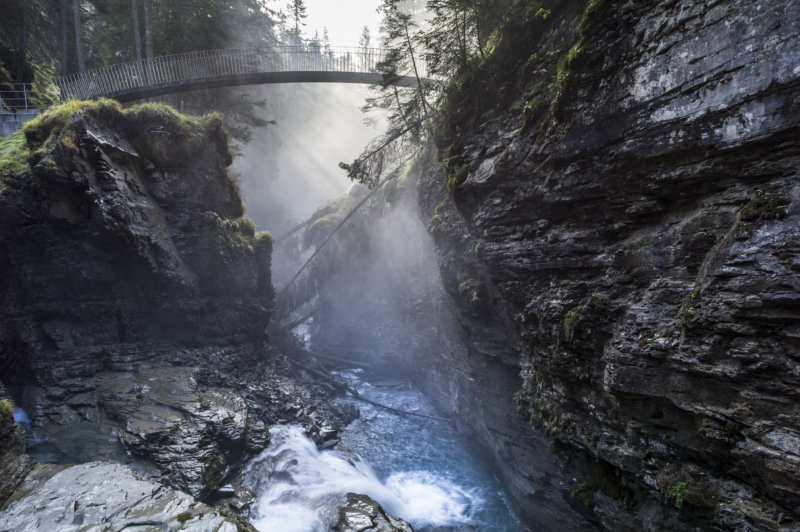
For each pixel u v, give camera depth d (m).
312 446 15.90
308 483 13.34
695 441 6.79
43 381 14.12
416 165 23.45
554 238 10.05
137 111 17.52
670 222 7.62
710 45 6.61
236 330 20.92
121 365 15.68
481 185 12.06
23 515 7.91
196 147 19.36
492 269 12.22
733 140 6.35
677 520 7.26
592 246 9.22
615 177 8.41
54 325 15.06
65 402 13.46
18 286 15.07
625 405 7.91
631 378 7.48
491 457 16.31
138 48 22.45
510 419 13.96
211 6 26.88
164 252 17.20
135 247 15.73
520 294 11.43
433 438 19.55
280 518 11.52
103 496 8.52
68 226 14.73
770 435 5.47
